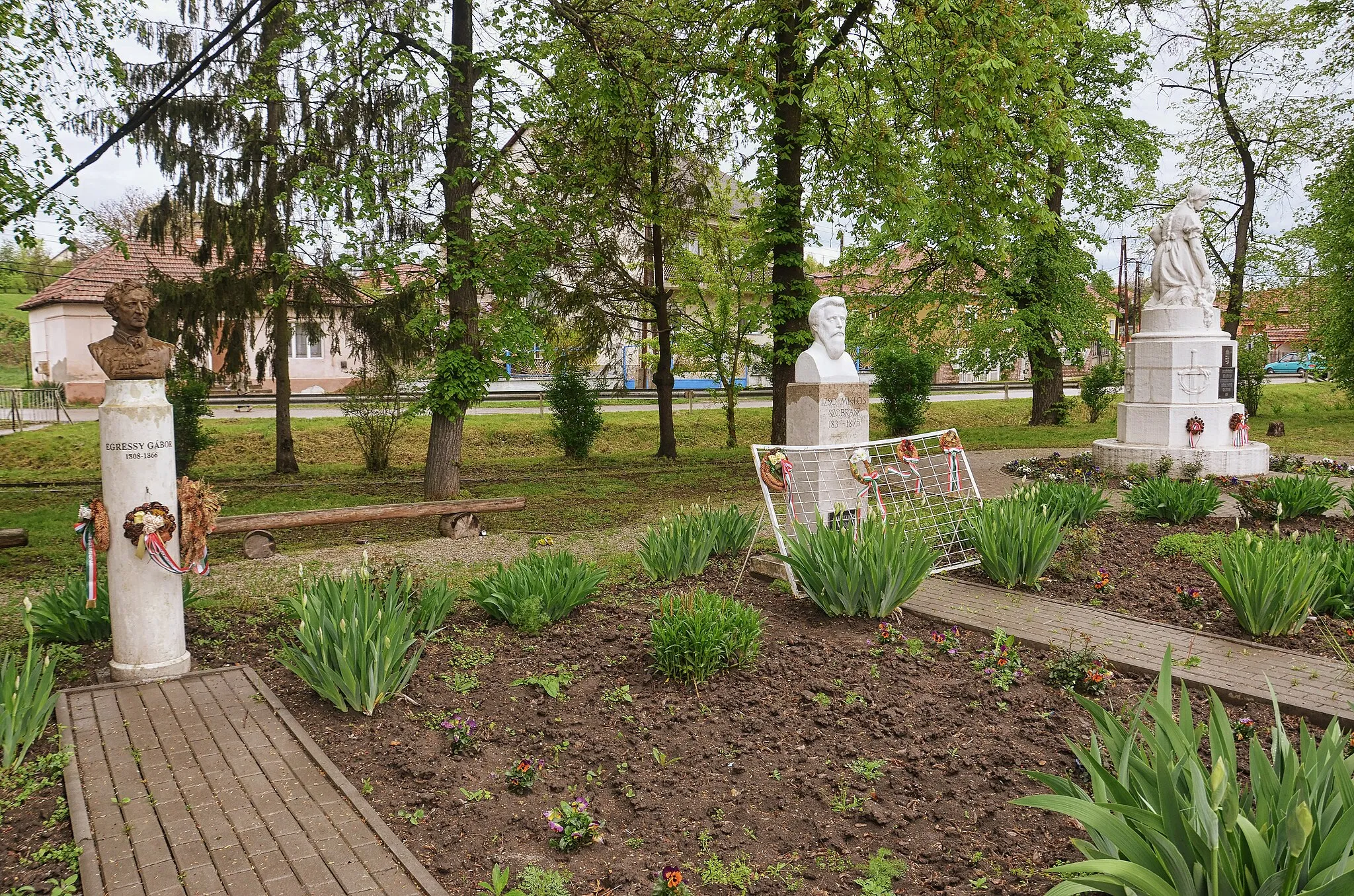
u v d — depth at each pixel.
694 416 27.67
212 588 7.73
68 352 30.31
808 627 6.21
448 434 12.63
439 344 12.64
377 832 3.56
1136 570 7.57
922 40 12.39
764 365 21.78
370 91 12.30
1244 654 5.53
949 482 8.40
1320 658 5.42
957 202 13.49
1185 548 8.02
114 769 4.11
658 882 3.22
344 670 4.67
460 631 6.15
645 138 13.60
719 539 8.21
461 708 4.90
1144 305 14.32
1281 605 5.73
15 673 4.27
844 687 5.07
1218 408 13.45
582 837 3.50
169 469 5.34
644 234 18.94
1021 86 12.19
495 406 29.50
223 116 13.66
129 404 5.20
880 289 24.17
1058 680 5.07
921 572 6.35
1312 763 2.74
